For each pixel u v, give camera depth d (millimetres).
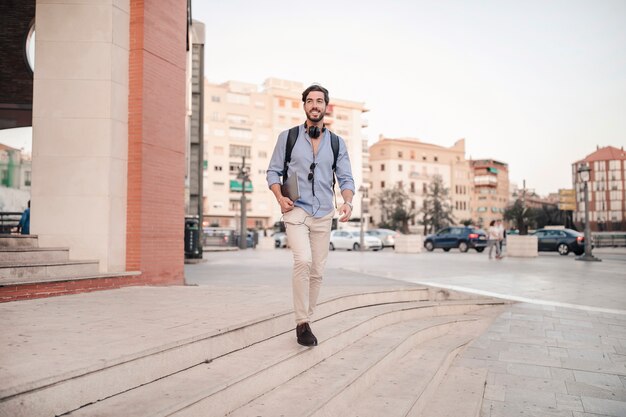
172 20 7340
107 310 4051
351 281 8703
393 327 5457
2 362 2242
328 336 3867
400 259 19016
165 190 7121
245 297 5074
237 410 2543
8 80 10023
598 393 3982
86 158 6270
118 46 6484
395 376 3861
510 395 3951
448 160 97188
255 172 73125
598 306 7742
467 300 7652
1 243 5609
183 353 2775
